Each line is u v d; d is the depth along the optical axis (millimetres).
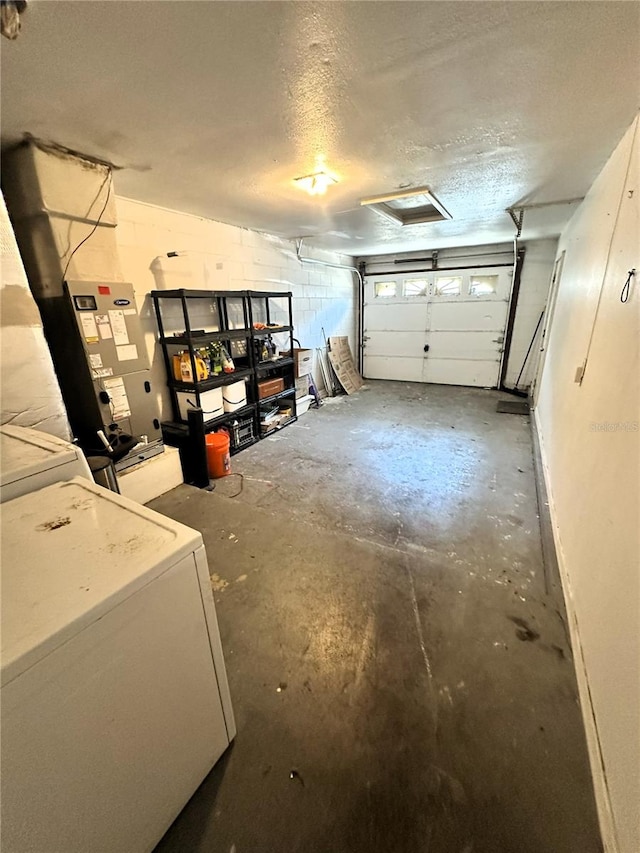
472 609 1703
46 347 1635
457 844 959
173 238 3150
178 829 996
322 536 2256
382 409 5074
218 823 1008
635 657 955
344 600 1770
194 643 956
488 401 5395
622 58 1197
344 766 1128
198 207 3020
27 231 2016
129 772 840
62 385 2363
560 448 2498
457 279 5996
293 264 4875
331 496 2736
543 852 938
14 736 621
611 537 1276
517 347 5848
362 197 2799
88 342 2207
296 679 1396
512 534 2250
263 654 1499
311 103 1469
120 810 834
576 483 1903
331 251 5750
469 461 3311
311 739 1199
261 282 4281
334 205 2984
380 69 1248
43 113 1499
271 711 1286
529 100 1474
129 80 1283
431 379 6668
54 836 708
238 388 3596
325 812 1027
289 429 4285
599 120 1642
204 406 3244
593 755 1104
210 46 1111
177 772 980
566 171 2314
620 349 1497
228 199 2791
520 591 1805
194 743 1021
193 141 1793
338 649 1517
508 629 1594
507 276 5648
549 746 1165
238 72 1252
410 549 2127
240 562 2035
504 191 2746
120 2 926
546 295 5445
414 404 5312
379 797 1056
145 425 2623
